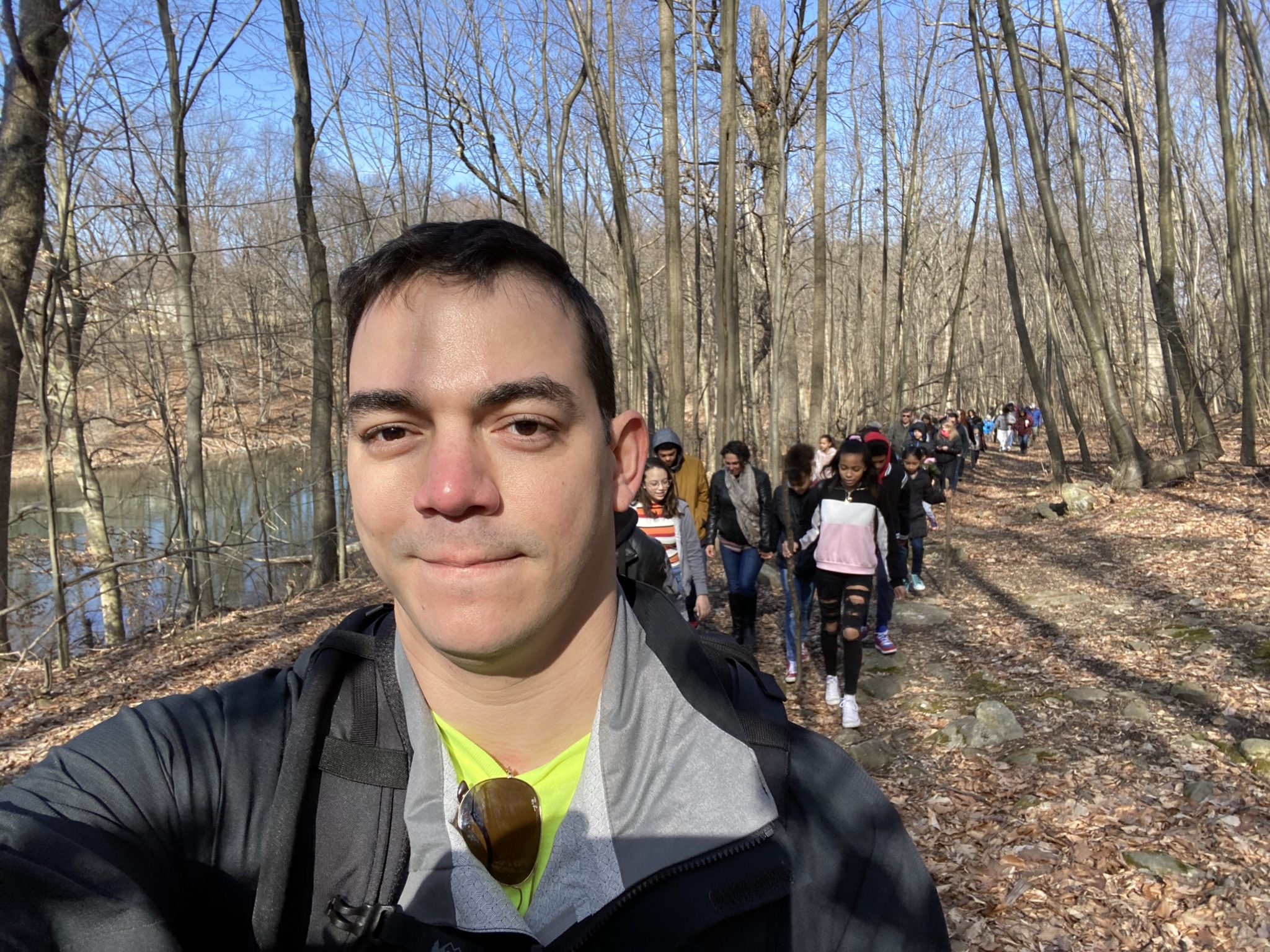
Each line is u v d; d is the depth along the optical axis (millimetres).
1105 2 16781
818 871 832
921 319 32438
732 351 8531
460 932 741
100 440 17141
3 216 8172
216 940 759
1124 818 3883
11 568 11344
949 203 30328
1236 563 8344
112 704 6680
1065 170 20703
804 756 900
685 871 770
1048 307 19203
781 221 7555
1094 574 8859
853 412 24672
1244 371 14203
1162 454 17297
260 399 17391
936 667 6371
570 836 786
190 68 10539
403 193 13695
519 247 780
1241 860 3461
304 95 12281
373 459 762
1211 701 5059
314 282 12438
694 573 5293
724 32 7457
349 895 738
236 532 12352
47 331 7980
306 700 780
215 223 14531
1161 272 15102
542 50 13422
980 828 3965
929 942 853
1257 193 18656
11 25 7793
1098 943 3088
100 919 619
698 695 855
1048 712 5281
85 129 8195
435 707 824
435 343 727
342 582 12312
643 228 21812
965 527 13031
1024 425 27141
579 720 826
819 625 7648
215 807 756
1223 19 14102
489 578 725
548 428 743
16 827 658
